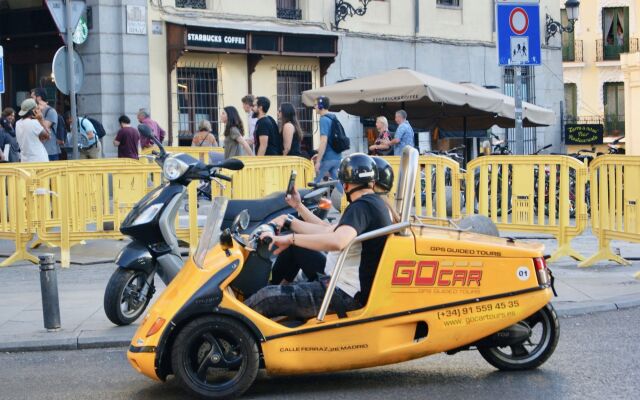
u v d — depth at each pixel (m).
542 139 35.88
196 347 7.20
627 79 42.38
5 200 13.66
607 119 52.12
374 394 7.30
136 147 20.72
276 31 25.19
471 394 7.25
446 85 21.00
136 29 22.88
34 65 23.22
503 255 7.43
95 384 7.79
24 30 22.94
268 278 7.62
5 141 18.86
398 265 7.25
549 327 7.86
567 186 13.18
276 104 26.16
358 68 28.34
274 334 7.11
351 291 7.30
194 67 24.27
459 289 7.37
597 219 13.02
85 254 14.08
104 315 10.11
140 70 22.98
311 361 7.18
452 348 7.42
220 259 7.25
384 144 20.23
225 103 24.81
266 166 13.91
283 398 7.22
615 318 9.89
